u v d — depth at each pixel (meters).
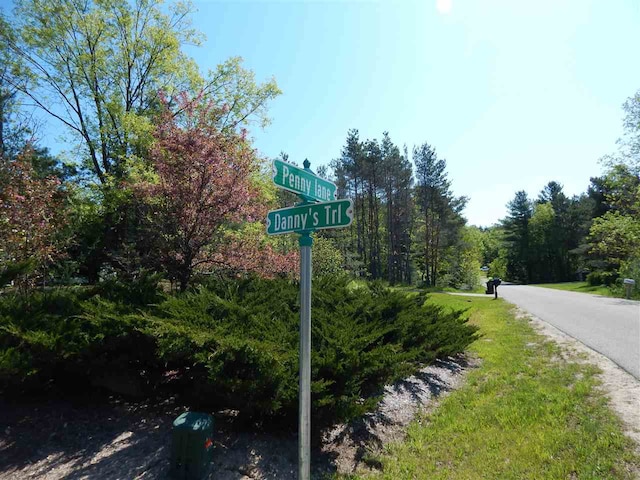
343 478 3.12
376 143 37.66
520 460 3.27
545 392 4.71
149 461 3.21
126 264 7.91
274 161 2.27
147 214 7.14
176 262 6.66
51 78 12.69
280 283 6.62
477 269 45.03
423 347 5.54
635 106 21.45
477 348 7.46
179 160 6.32
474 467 3.24
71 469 3.13
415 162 40.16
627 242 22.11
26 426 3.69
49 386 4.19
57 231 7.20
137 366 4.40
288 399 3.34
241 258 6.85
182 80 13.66
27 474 3.07
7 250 5.88
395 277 39.81
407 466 3.31
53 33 12.08
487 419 4.09
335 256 18.66
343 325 4.89
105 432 3.67
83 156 13.21
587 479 2.91
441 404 4.65
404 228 39.91
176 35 13.98
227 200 6.39
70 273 8.66
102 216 10.52
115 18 12.86
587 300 17.97
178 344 3.62
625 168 22.11
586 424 3.73
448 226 39.72
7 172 6.47
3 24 12.03
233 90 13.62
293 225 2.57
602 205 41.31
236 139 7.05
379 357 4.14
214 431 3.67
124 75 13.13
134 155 10.34
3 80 12.34
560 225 55.44
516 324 10.45
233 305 4.70
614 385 4.82
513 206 59.25
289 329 4.64
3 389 4.08
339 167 38.50
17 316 4.25
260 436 3.63
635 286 20.34
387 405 4.46
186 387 4.38
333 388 3.71
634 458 3.13
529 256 57.00
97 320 4.02
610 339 7.84
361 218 39.94
